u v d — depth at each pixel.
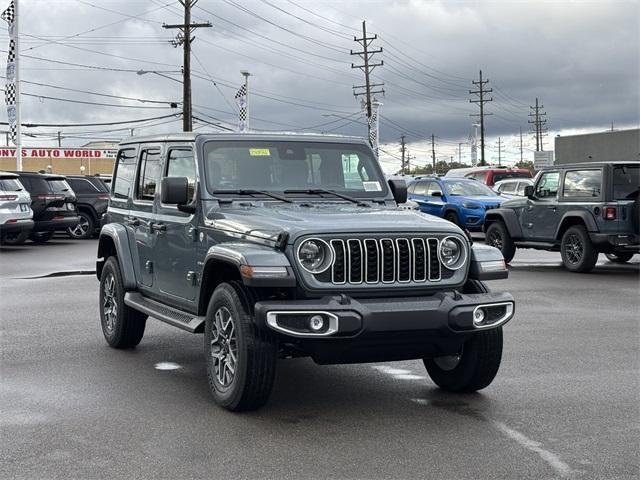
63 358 8.45
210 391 7.04
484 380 6.77
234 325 6.18
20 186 21.11
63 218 23.06
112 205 9.48
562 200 16.67
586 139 48.19
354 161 7.84
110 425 6.03
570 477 4.93
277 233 6.07
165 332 9.98
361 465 5.15
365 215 6.55
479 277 6.44
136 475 4.98
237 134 7.54
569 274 16.31
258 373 6.07
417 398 6.84
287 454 5.37
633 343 9.20
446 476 4.95
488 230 18.69
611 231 15.71
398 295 6.16
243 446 5.54
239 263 5.99
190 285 7.31
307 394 6.97
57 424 6.06
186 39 43.50
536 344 9.14
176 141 7.83
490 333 6.62
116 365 8.11
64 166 74.12
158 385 7.27
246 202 7.15
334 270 6.01
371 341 5.93
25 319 10.86
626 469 5.07
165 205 7.88
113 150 75.81
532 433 5.82
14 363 8.19
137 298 8.42
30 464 5.18
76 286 14.34
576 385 7.26
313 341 5.91
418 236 6.23
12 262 18.36
